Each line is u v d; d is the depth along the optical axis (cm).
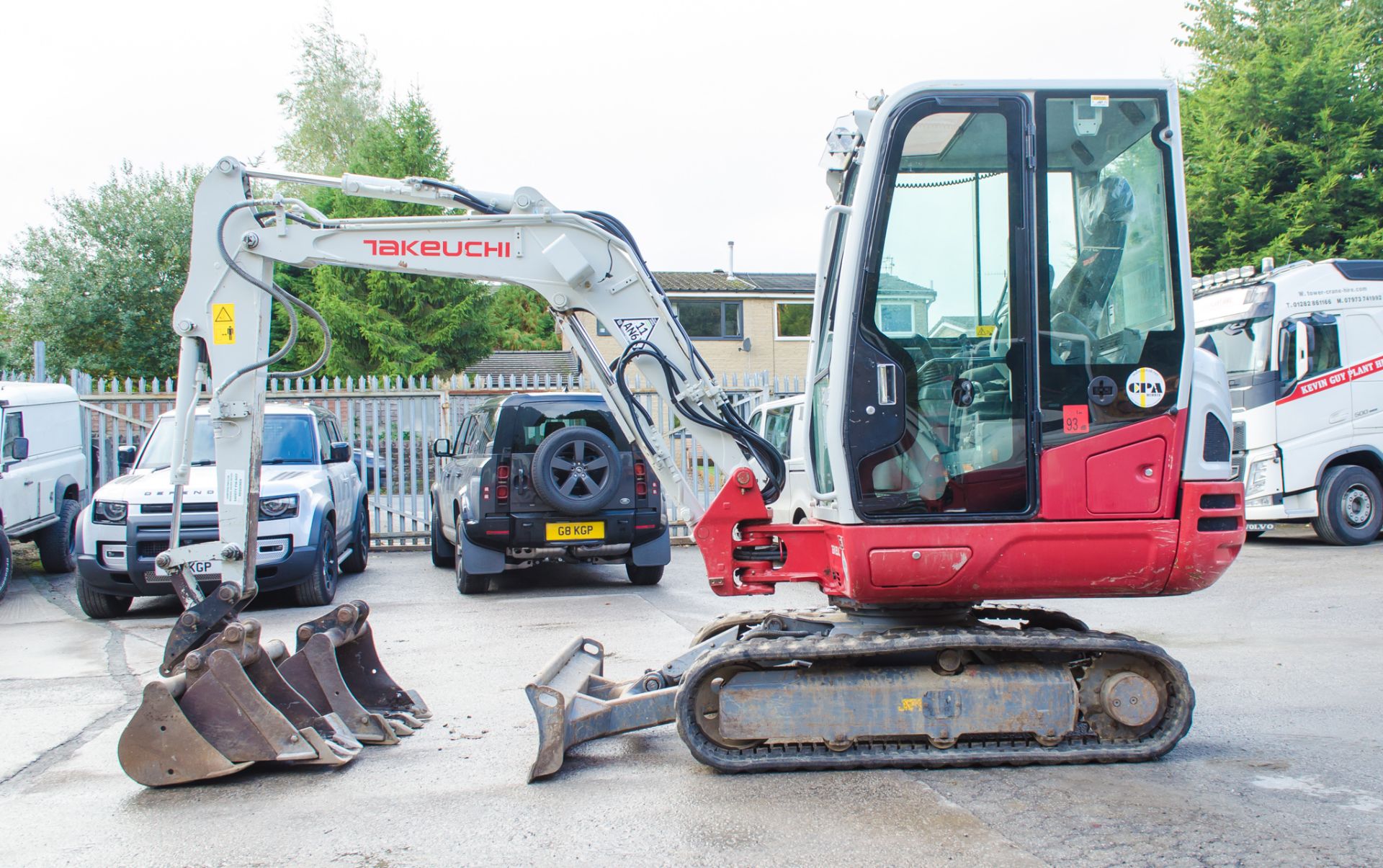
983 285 449
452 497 1102
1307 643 711
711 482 938
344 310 2547
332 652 507
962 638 437
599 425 993
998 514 443
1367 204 2227
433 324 2698
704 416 502
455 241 501
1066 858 341
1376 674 614
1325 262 1304
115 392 1391
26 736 522
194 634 468
